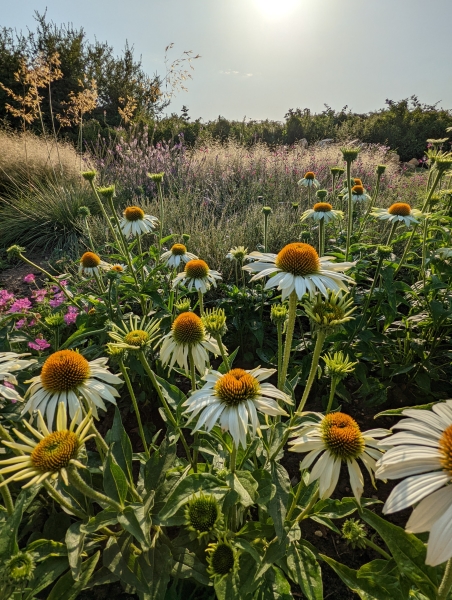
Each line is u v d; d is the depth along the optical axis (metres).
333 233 5.52
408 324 3.40
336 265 1.84
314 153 10.91
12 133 11.07
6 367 1.88
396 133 17.31
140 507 1.70
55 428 1.79
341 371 1.77
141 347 1.90
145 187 8.27
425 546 1.42
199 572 1.87
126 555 1.82
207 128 17.84
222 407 1.62
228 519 2.00
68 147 10.22
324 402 3.29
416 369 3.43
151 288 3.65
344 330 3.16
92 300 3.52
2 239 7.23
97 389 1.79
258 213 6.46
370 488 2.75
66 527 2.15
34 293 4.55
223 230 5.92
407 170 11.96
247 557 1.81
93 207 7.53
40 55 8.30
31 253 6.91
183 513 1.82
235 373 1.69
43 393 1.76
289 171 8.86
